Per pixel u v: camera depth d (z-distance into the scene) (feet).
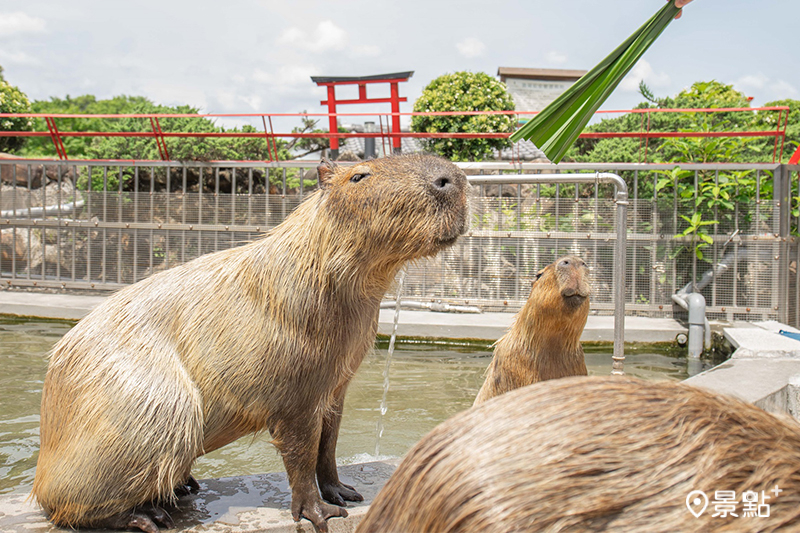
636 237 29.60
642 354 25.14
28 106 52.75
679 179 31.50
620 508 1.84
